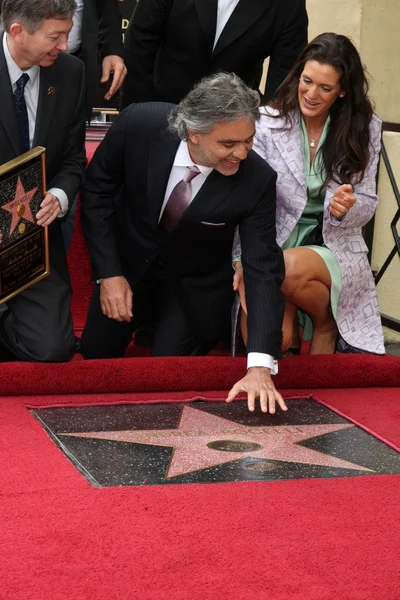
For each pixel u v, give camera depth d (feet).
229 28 14.97
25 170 11.97
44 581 7.58
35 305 13.17
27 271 12.57
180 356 13.62
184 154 12.50
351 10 18.63
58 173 13.15
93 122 19.98
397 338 18.38
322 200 14.10
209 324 13.73
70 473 9.82
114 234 13.57
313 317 14.37
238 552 8.21
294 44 15.31
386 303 18.45
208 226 12.66
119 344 14.34
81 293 16.55
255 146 13.91
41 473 9.77
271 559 8.11
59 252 13.70
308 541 8.50
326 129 13.78
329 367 13.41
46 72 12.74
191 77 15.33
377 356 13.94
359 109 13.60
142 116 12.88
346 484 9.89
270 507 9.20
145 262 13.37
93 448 10.59
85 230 13.56
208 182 12.46
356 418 12.16
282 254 12.71
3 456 10.19
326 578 7.82
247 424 11.72
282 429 11.61
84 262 16.43
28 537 8.33
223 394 12.82
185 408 12.25
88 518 8.76
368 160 13.79
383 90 18.81
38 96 12.74
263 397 11.05
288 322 14.03
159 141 12.66
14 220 12.01
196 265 13.39
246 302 12.17
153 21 15.16
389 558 8.23
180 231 12.78
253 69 15.72
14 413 11.71
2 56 12.31
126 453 10.48
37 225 12.51
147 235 13.25
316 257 13.74
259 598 7.45
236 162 11.74
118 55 15.67
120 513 8.89
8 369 12.39
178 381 12.81
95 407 12.12
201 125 11.31
